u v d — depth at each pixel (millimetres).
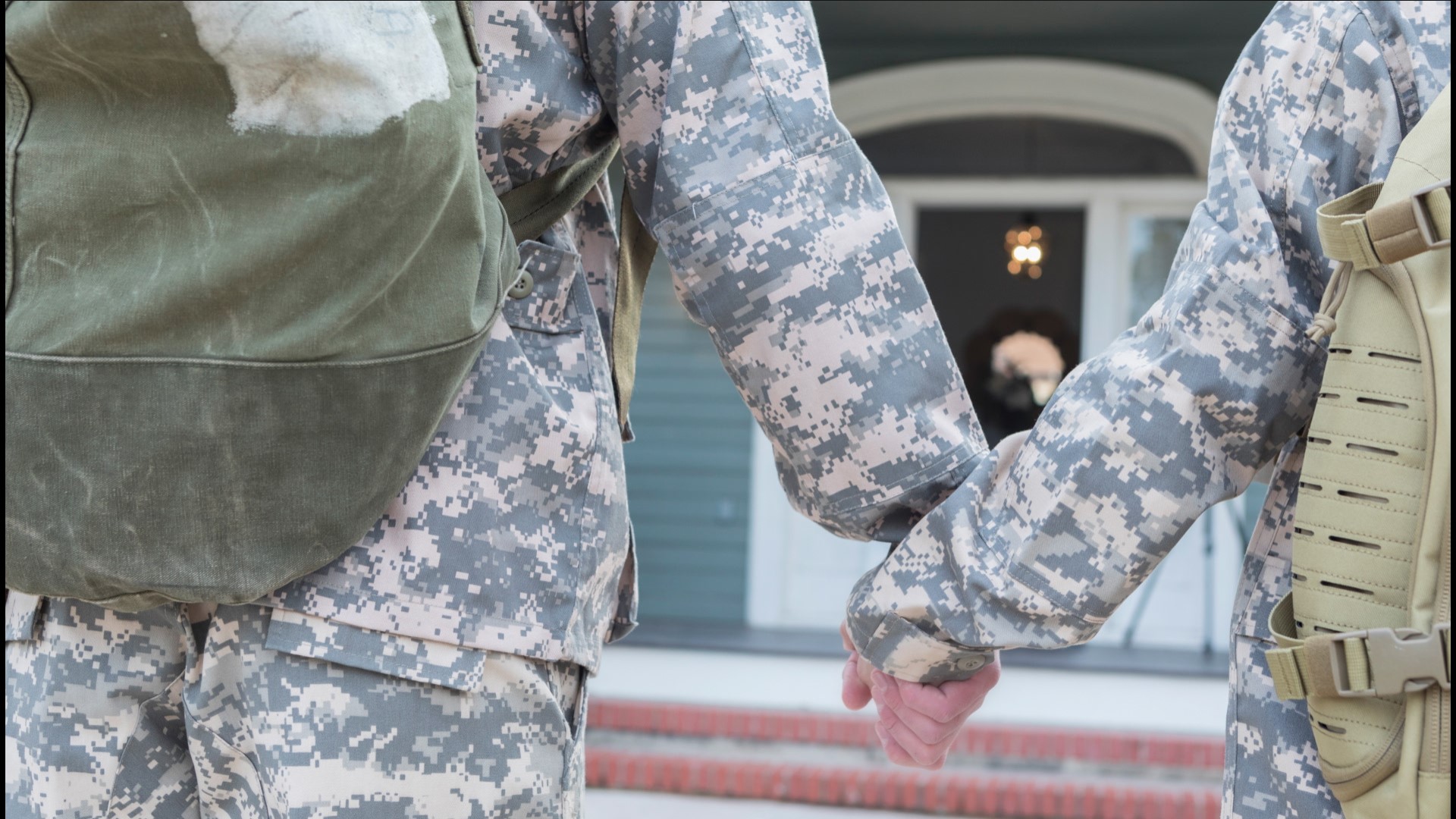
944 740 1252
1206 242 1102
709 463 8383
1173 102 7797
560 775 1023
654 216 1172
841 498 1195
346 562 956
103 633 984
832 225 1153
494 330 1023
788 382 1163
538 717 1015
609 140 1212
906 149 8344
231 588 905
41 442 895
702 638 7766
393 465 930
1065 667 7133
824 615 8312
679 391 8391
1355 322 987
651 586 8430
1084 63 7805
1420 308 944
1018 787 5426
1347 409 981
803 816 5355
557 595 1019
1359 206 1007
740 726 6031
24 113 912
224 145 888
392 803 957
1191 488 1088
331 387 898
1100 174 8148
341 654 948
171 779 1001
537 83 1070
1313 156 1089
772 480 8320
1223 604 7863
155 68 880
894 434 1160
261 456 896
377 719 954
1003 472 1170
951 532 1155
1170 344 1091
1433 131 967
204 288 881
